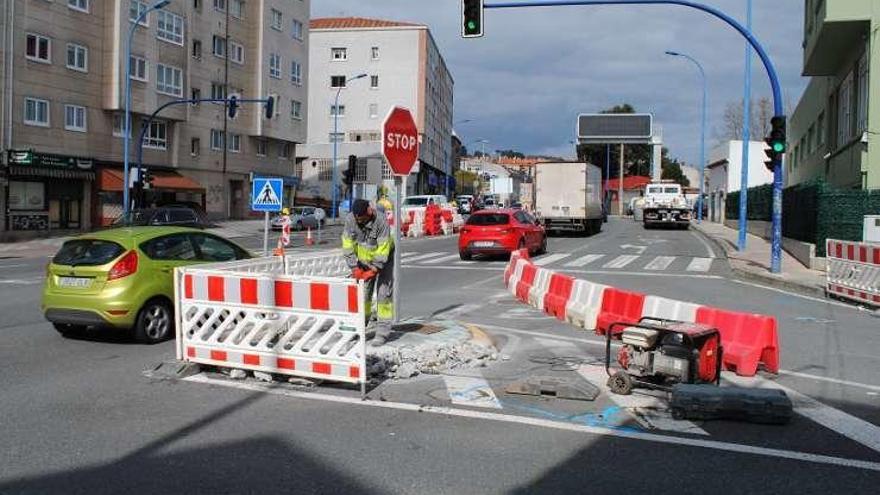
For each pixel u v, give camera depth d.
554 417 6.43
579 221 37.16
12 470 5.07
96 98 39.03
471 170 141.00
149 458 5.33
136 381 7.62
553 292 12.66
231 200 53.22
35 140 35.22
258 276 7.56
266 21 54.62
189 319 8.04
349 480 4.92
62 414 6.42
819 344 10.17
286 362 7.44
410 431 6.00
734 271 21.23
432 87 84.62
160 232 10.25
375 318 9.34
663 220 46.97
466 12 18.42
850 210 20.20
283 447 5.58
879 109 21.91
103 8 39.22
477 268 21.22
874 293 14.20
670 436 5.94
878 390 7.56
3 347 9.41
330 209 66.12
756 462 5.34
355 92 76.94
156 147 44.28
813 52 26.48
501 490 4.76
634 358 7.35
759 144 59.56
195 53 47.91
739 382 7.90
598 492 4.75
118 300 9.40
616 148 101.88
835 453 5.57
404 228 37.72
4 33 33.41
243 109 53.34
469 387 7.42
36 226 35.56
